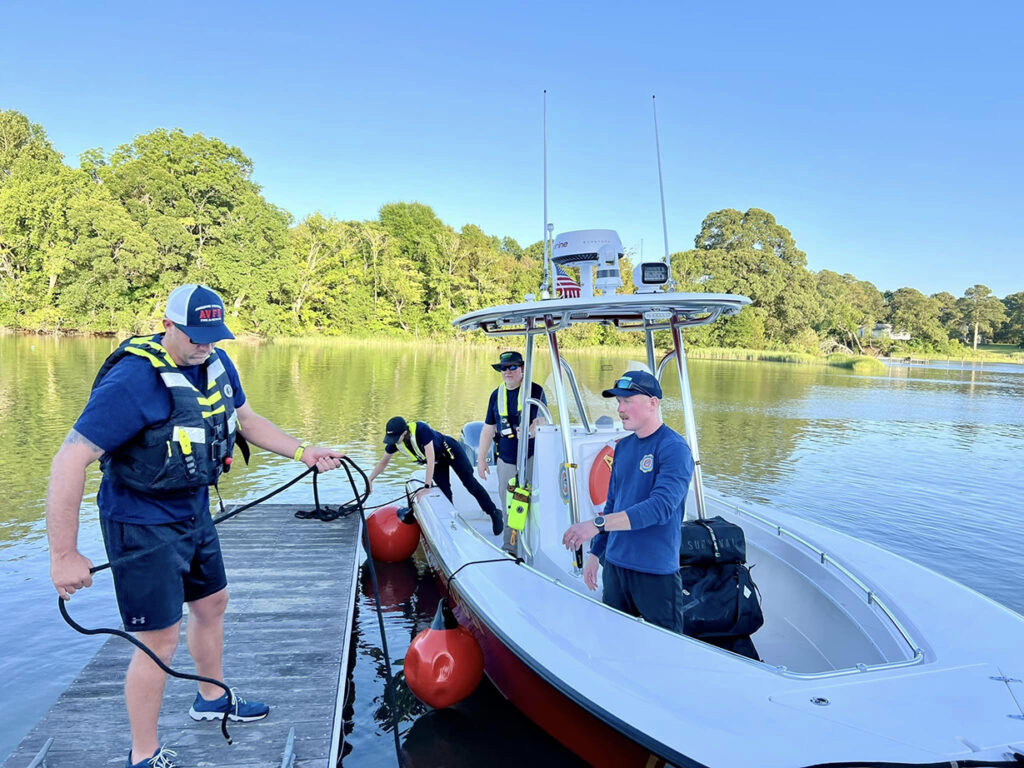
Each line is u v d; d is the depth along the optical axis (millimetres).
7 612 4609
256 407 14258
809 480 9367
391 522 5957
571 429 4312
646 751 2424
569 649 2797
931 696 2242
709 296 3334
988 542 6738
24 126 47469
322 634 3699
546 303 3502
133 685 2135
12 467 8438
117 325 38812
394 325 53375
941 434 13969
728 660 2576
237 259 43719
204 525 2312
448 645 3502
